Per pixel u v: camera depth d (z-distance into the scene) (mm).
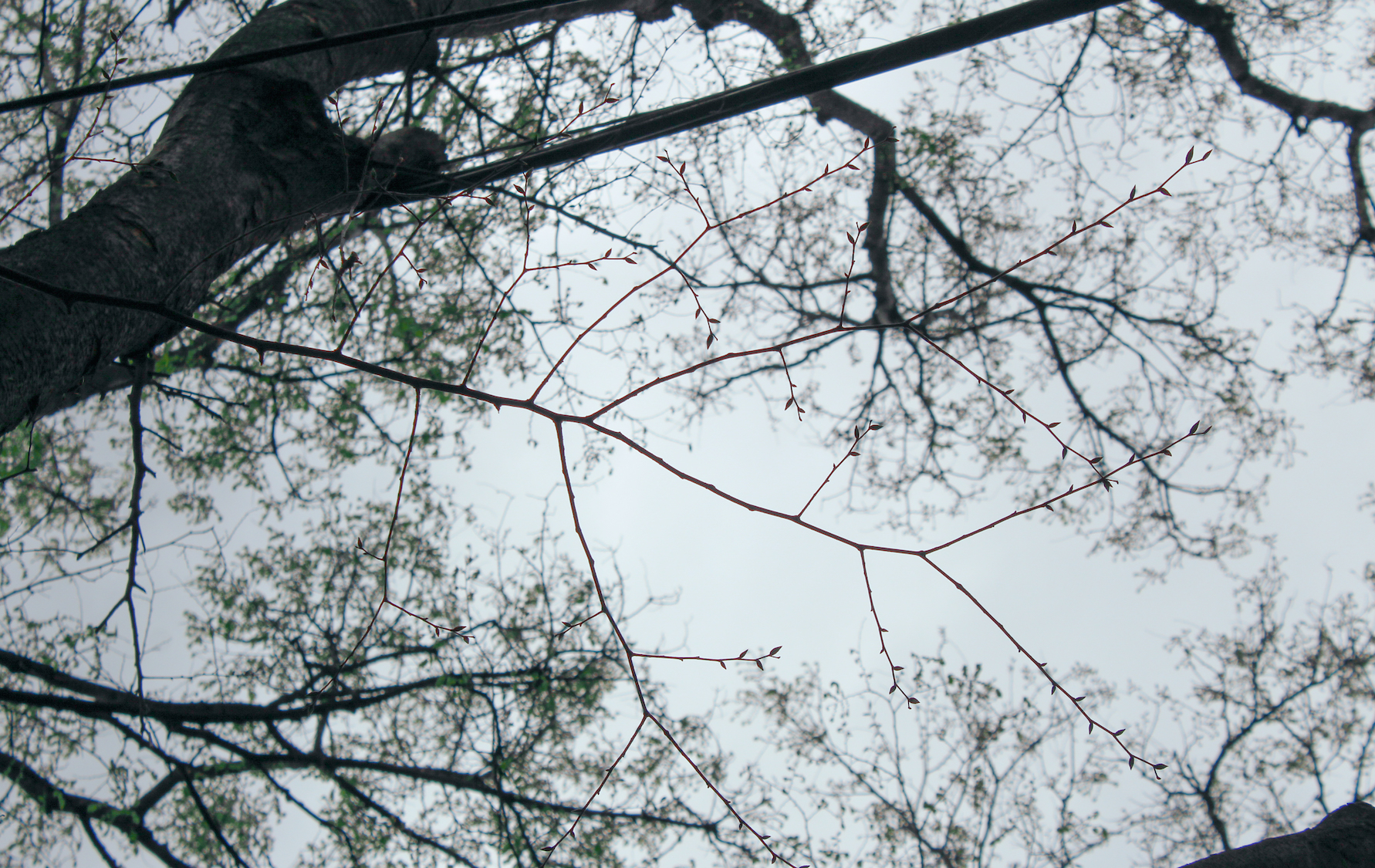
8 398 1922
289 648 6223
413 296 4543
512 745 6281
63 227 2414
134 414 4203
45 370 2078
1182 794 7449
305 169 3178
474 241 5875
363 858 5980
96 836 5215
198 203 2775
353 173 3301
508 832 5879
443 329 5633
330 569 6516
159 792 5848
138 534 4160
